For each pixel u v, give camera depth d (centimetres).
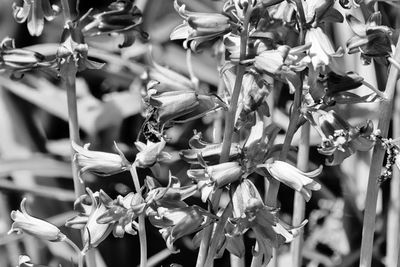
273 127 40
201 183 38
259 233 38
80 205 41
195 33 38
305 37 39
